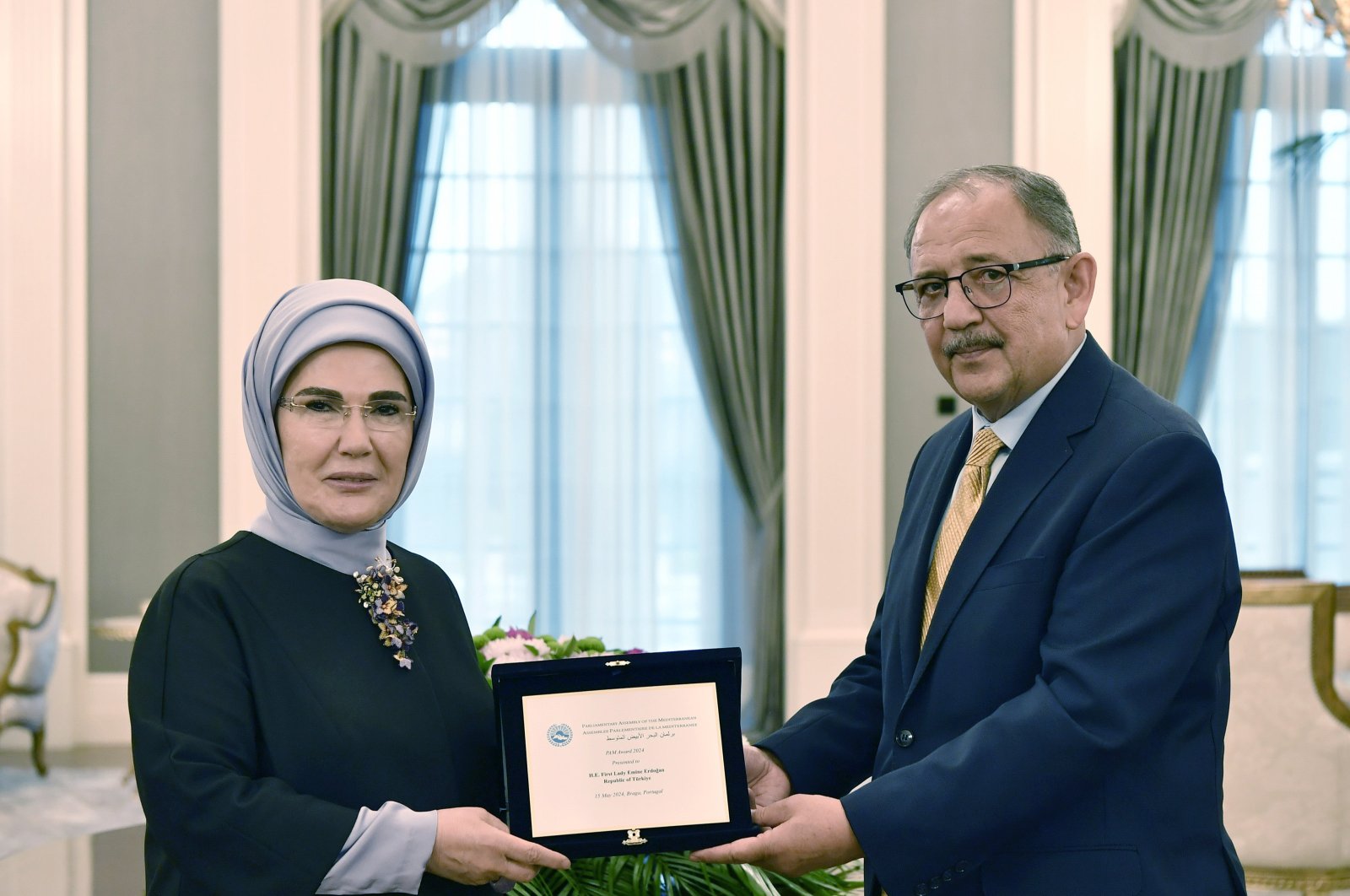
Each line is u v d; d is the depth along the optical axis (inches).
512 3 276.7
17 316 263.1
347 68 272.4
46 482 264.1
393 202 274.1
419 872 65.3
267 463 72.5
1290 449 285.7
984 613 77.5
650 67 276.2
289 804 64.8
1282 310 285.4
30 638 236.1
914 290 83.1
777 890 88.3
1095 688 71.7
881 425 268.8
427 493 282.0
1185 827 74.8
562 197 279.3
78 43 264.8
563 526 281.9
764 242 275.7
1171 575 73.7
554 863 67.2
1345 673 255.1
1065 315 80.5
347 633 71.9
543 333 280.5
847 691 94.3
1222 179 282.8
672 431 282.0
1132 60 277.4
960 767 72.7
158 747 66.0
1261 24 279.4
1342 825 140.9
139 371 268.4
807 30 269.0
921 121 271.3
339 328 70.6
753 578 278.8
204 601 68.9
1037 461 79.2
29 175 263.1
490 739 77.5
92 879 89.3
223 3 264.1
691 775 74.8
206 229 268.8
